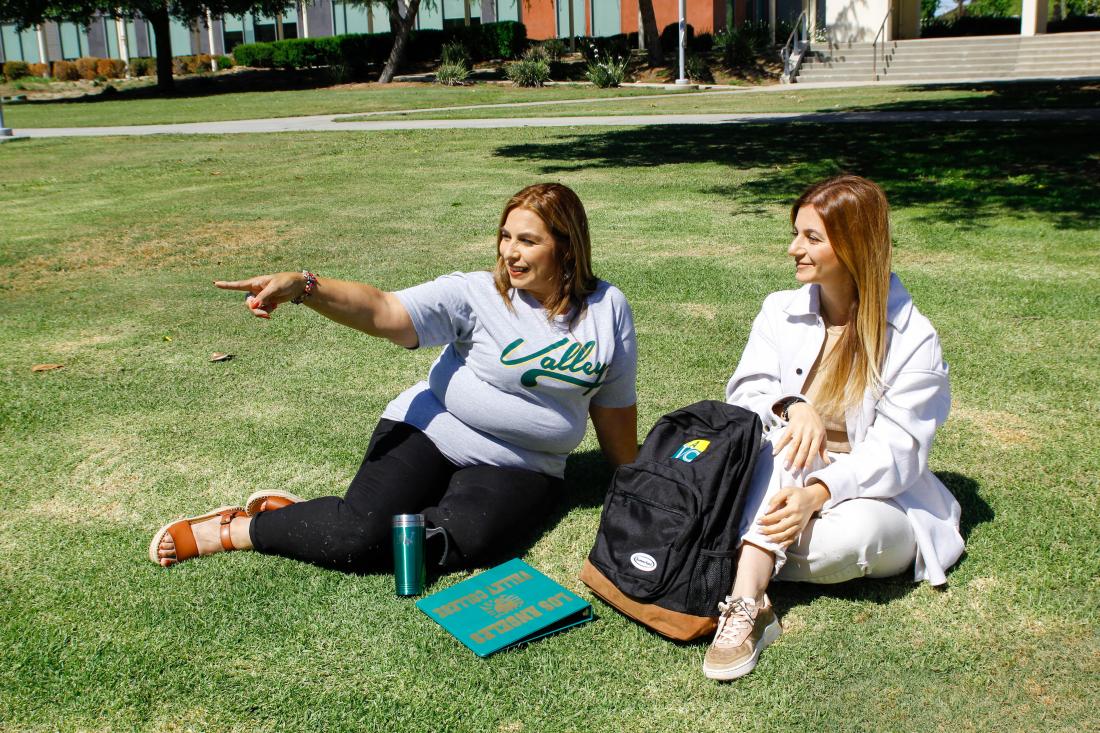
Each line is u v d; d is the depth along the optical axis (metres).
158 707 2.50
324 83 37.06
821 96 23.67
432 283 3.12
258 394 4.83
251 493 3.73
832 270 2.80
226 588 3.03
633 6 42.62
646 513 2.74
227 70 44.03
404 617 2.88
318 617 2.88
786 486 2.76
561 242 3.05
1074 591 2.97
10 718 2.46
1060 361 5.02
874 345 2.77
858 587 3.01
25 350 5.59
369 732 2.40
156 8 35.09
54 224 9.39
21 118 25.70
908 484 2.85
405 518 2.95
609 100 25.81
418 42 41.53
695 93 27.45
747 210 9.32
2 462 4.05
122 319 6.20
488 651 2.67
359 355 5.43
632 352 3.29
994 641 2.73
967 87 23.64
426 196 10.60
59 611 2.93
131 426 4.43
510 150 14.48
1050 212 8.66
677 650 2.72
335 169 12.99
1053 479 3.73
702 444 2.79
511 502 3.13
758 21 40.44
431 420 3.25
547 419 3.15
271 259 7.71
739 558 2.71
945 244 7.66
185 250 8.15
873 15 29.47
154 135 18.73
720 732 2.40
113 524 3.51
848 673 2.61
